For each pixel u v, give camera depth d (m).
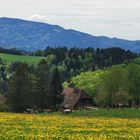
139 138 50.12
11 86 137.12
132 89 150.25
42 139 46.91
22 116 88.31
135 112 112.38
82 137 48.91
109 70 155.88
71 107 154.38
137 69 151.75
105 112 113.31
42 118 83.75
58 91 144.00
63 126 66.44
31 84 138.88
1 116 86.31
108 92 147.75
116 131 59.75
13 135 49.28
